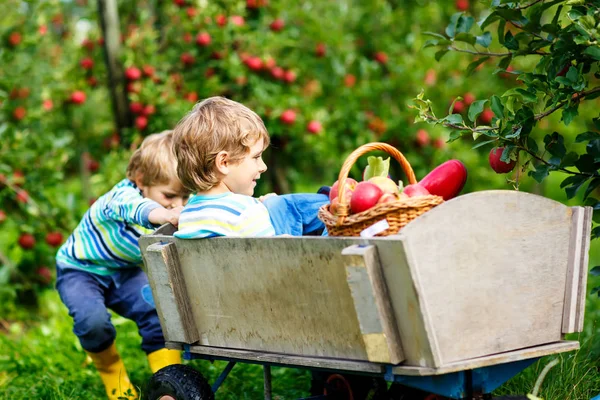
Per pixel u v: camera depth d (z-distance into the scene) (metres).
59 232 6.34
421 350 2.35
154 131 6.38
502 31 3.42
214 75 6.76
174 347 3.14
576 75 2.90
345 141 7.52
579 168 3.15
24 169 6.28
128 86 6.45
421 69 7.55
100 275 3.89
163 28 6.97
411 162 7.48
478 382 2.53
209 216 2.92
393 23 8.02
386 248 2.33
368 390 3.28
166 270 3.01
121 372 3.95
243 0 6.80
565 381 3.33
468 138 7.97
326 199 3.39
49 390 4.09
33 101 6.87
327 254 2.50
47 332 5.25
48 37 7.52
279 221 3.28
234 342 2.94
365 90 7.55
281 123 6.85
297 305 2.66
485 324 2.49
